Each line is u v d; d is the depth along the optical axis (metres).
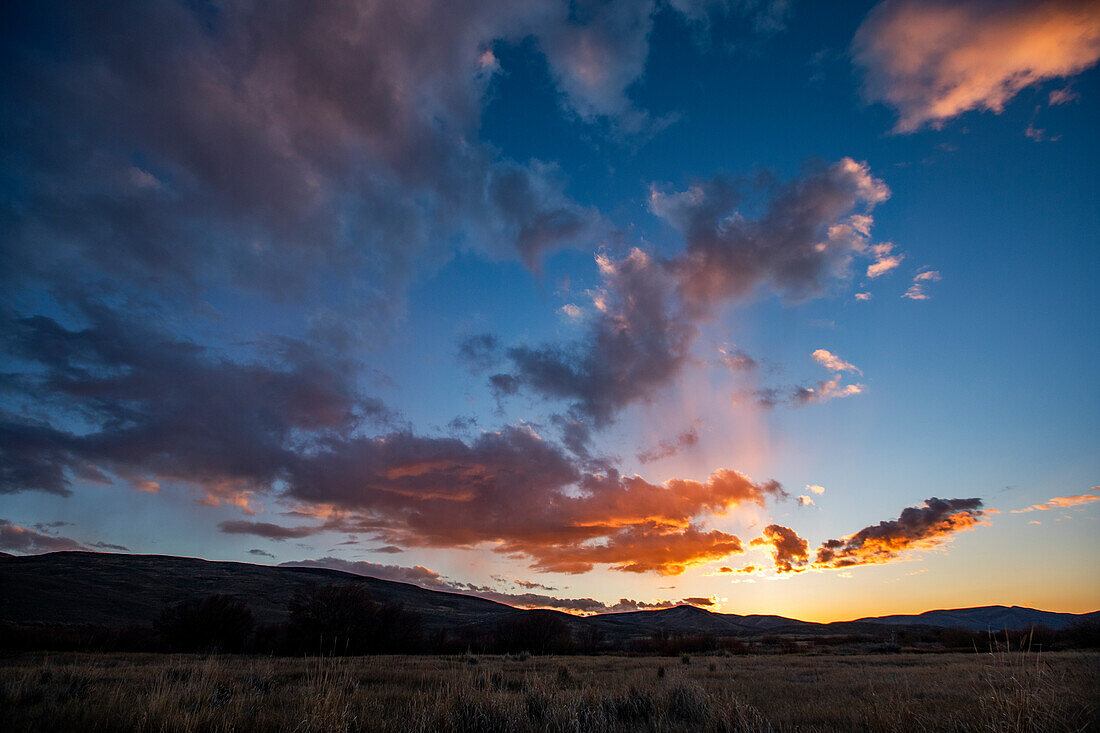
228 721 7.50
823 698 11.98
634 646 66.12
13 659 22.69
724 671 22.92
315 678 13.36
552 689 11.23
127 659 25.14
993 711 7.30
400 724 7.85
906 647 51.09
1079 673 12.27
